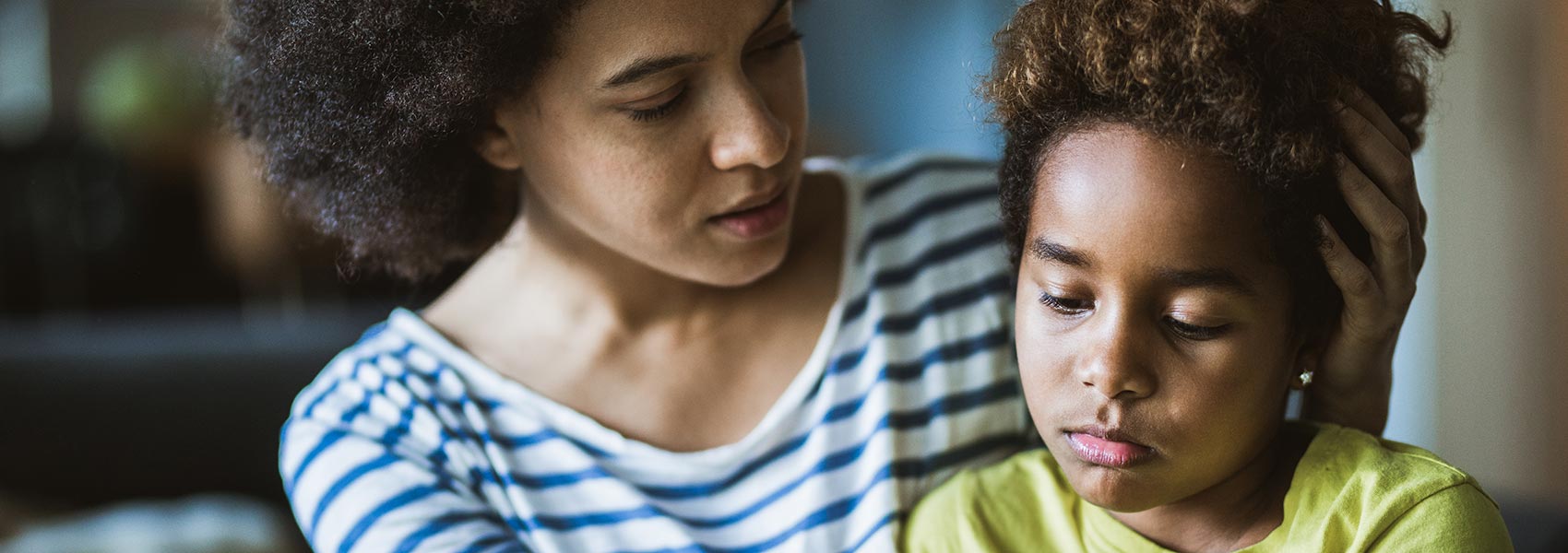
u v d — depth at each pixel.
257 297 2.56
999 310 1.11
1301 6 0.76
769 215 1.00
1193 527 0.85
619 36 0.91
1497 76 1.94
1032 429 1.10
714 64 0.93
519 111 1.00
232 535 2.01
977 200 1.18
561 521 1.03
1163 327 0.77
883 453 1.04
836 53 3.05
